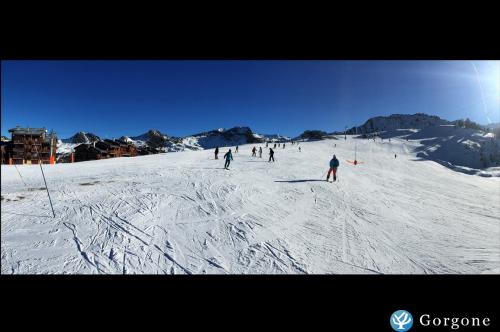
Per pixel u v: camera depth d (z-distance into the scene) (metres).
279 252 5.41
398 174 24.28
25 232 5.90
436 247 6.13
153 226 6.50
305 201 10.02
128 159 32.12
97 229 6.16
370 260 5.31
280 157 31.95
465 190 18.05
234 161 25.38
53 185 11.98
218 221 7.10
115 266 4.57
